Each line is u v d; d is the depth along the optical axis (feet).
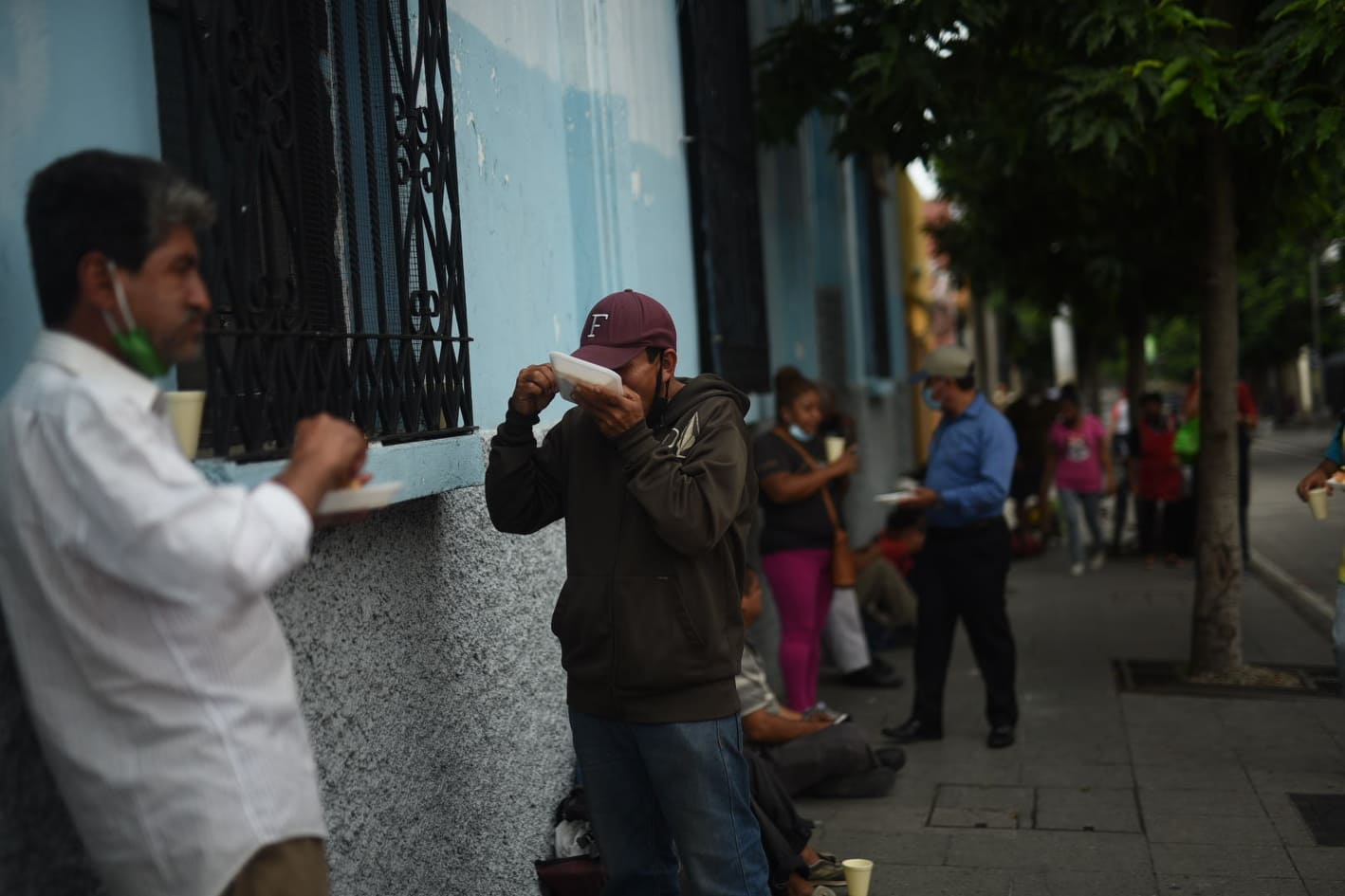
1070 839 15.47
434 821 11.01
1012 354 119.96
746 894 9.82
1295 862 14.32
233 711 5.82
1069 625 30.86
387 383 10.08
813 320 33.83
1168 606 32.86
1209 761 18.49
